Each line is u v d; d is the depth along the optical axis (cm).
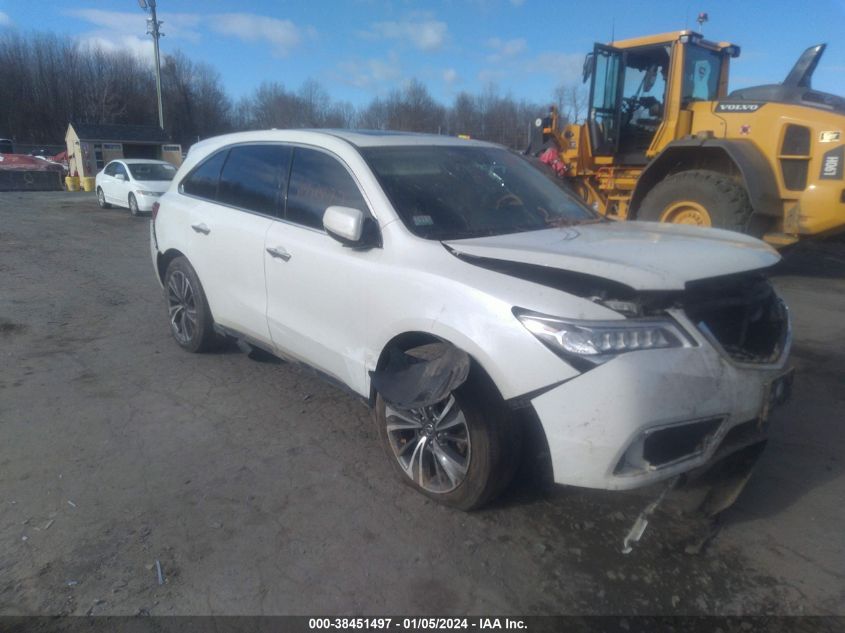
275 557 305
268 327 451
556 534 322
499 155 468
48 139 6097
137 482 368
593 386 279
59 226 1474
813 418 455
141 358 564
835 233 822
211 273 504
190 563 301
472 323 307
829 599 280
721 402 294
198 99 5644
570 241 346
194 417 450
